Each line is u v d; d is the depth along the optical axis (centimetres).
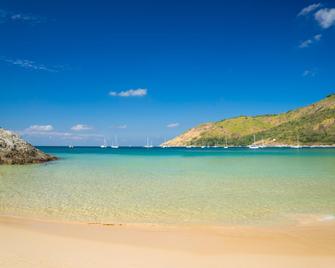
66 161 6631
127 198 2358
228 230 1544
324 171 4331
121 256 1134
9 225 1568
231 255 1165
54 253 1147
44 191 2658
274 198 2348
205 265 1060
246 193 2558
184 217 1811
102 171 4412
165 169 4778
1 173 4044
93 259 1094
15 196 2427
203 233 1484
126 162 6538
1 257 1087
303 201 2239
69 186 2947
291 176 3731
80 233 1452
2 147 5459
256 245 1295
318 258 1138
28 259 1073
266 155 10138
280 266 1058
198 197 2394
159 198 2355
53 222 1673
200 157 9044
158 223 1680
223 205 2116
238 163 6147
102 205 2120
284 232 1508
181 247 1257
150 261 1088
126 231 1507
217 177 3678
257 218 1791
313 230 1546
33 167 4984
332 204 2141
